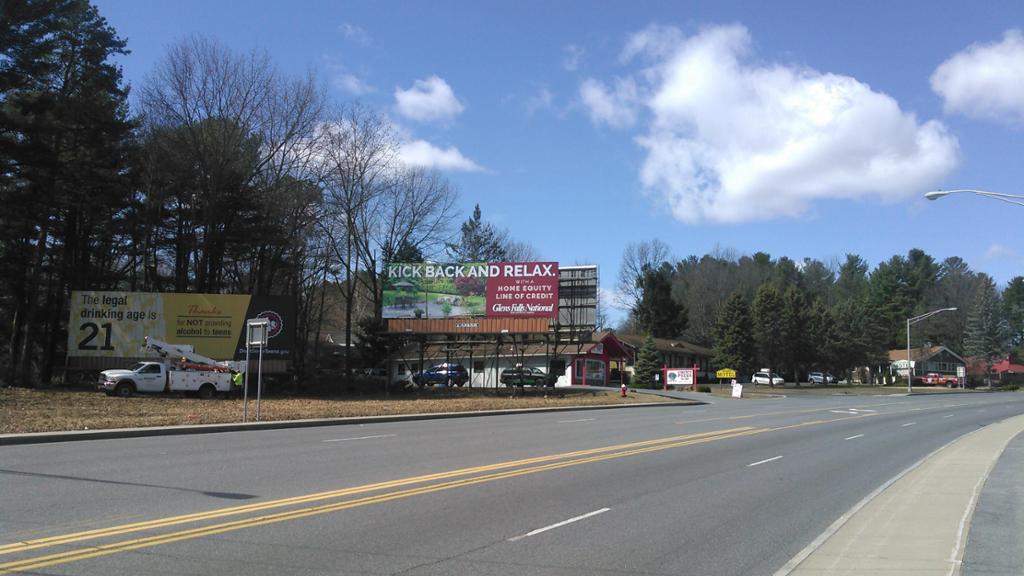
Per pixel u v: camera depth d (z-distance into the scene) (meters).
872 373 96.81
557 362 58.00
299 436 18.84
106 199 38.22
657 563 6.96
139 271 49.50
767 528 8.70
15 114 31.73
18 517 8.19
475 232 79.50
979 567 6.95
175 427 19.48
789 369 87.25
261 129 42.81
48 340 39.62
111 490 10.02
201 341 37.06
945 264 131.25
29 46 31.33
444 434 19.81
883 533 8.54
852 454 17.41
